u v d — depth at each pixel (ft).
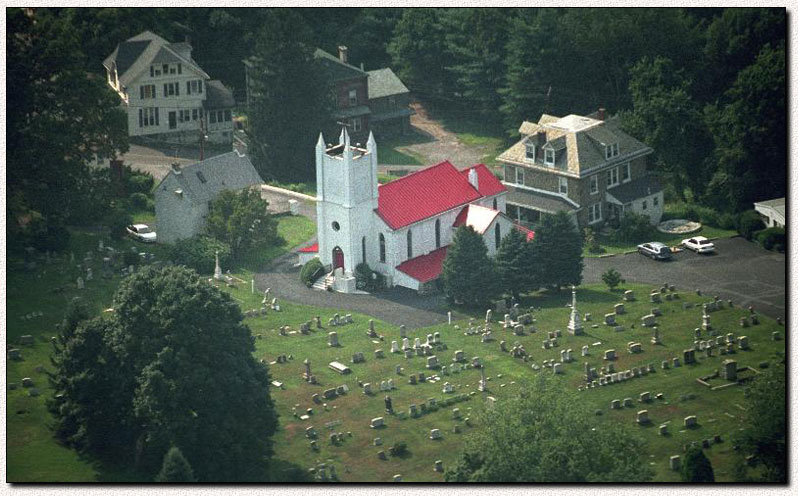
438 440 528.22
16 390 554.05
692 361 586.86
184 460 478.18
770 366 537.24
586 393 561.02
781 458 505.25
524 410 494.18
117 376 515.91
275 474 505.25
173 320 506.07
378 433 532.73
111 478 504.02
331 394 558.15
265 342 604.90
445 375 575.79
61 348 584.40
